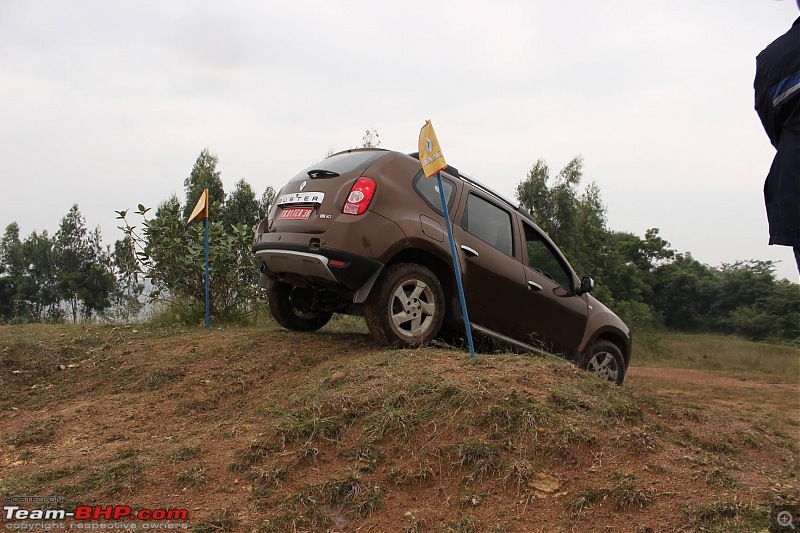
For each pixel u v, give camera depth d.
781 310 42.38
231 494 3.26
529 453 3.37
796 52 2.62
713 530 2.74
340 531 2.95
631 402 4.25
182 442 3.98
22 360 6.06
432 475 3.27
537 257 6.40
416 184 5.48
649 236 48.47
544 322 6.23
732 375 14.19
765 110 2.76
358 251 4.98
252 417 4.19
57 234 31.19
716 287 47.19
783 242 2.62
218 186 21.59
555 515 2.96
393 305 5.21
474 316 5.72
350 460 3.42
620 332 7.02
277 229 5.57
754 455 4.37
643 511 2.94
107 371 5.75
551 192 26.00
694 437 4.16
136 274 9.31
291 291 6.57
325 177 5.43
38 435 4.34
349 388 4.16
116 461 3.74
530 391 3.93
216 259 9.15
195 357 5.70
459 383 3.96
